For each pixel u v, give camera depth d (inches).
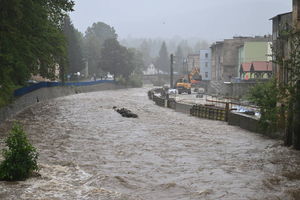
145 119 1460.4
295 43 818.2
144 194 505.4
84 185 530.3
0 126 1146.7
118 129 1148.5
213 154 778.8
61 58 1800.0
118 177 581.0
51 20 1577.3
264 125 979.3
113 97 2930.6
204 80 4343.0
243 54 3230.8
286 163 685.9
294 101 800.9
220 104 2046.0
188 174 609.9
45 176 562.6
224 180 572.7
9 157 531.2
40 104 2116.1
